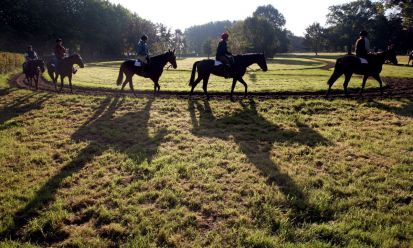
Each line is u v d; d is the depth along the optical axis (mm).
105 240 4723
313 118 11516
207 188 6289
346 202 5668
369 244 4586
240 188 6238
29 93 16516
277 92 16734
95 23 84875
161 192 6059
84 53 83750
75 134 9734
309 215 5371
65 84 21203
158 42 95812
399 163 7355
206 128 10375
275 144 8820
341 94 16188
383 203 5672
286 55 95250
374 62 14852
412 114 11617
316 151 8328
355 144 8750
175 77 26891
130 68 14953
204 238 4785
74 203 5742
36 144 8758
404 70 32062
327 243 4594
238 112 12211
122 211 5473
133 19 95812
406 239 4703
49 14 76188
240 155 7949
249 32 73938
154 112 12289
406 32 79625
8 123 10734
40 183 6488
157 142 8938
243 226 5012
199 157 7840
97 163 7473
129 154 7984
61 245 4656
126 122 10969
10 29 68438
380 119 11242
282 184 6504
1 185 6422
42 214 5352
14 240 4770
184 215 5383
